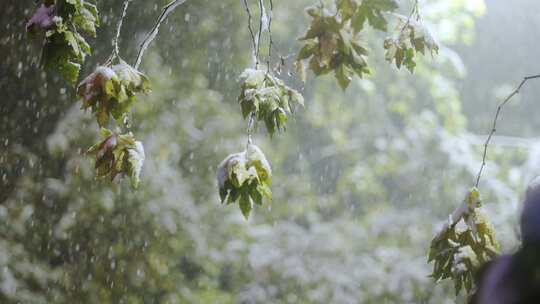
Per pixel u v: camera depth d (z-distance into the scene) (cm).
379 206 1706
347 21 404
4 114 1437
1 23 1298
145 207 1341
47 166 1404
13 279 1188
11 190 1334
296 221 1892
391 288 1486
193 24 1692
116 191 1302
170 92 1491
